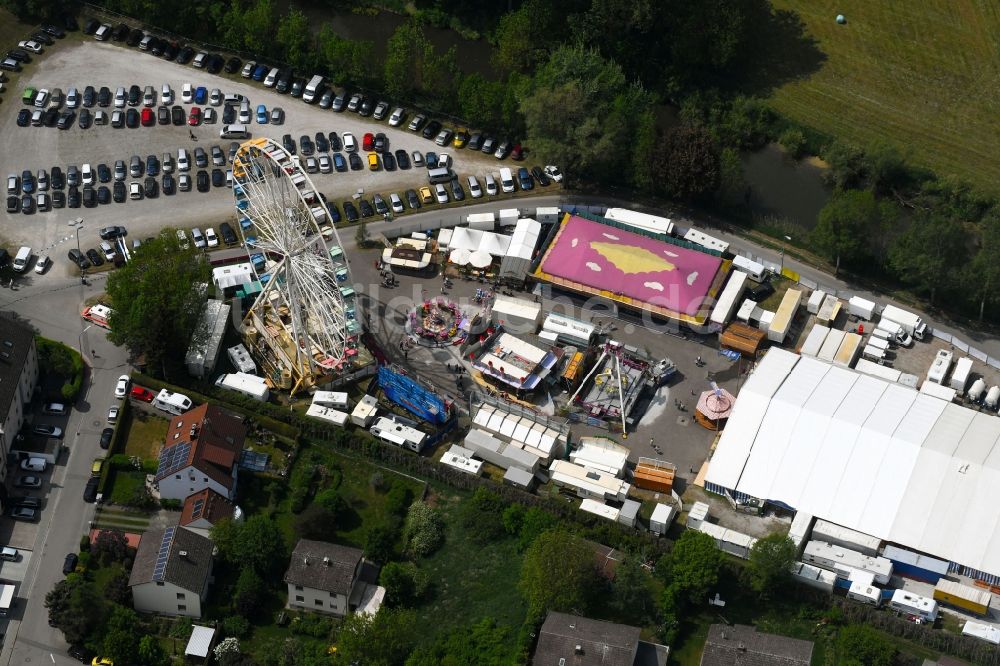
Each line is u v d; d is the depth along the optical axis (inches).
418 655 7780.5
